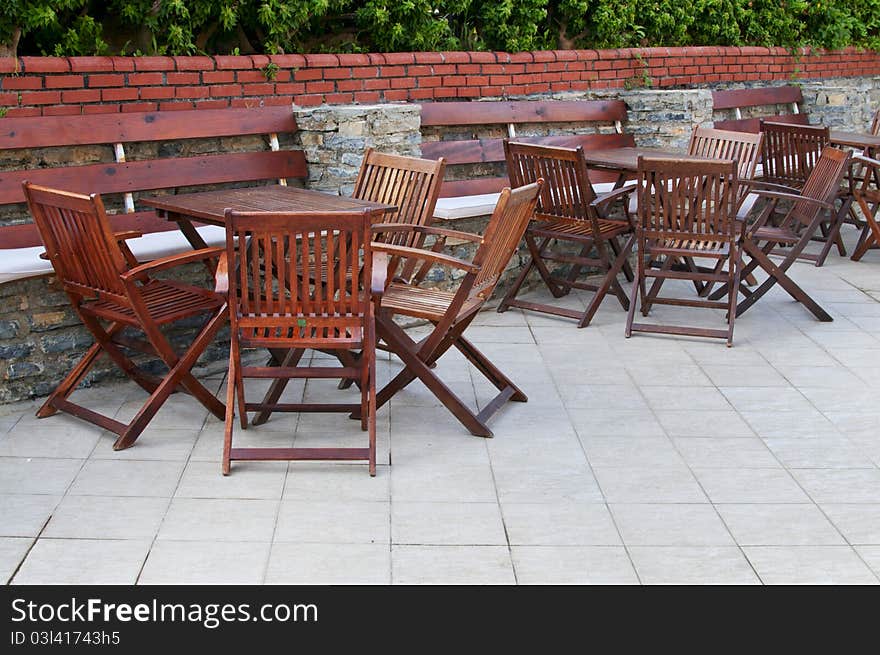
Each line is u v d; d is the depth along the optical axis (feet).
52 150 17.33
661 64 27.32
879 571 11.03
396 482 12.89
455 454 13.79
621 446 14.21
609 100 25.80
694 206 18.78
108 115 17.62
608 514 12.17
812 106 31.99
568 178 19.38
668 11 28.55
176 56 19.02
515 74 23.94
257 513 12.00
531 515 12.10
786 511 12.38
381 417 15.07
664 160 18.31
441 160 16.55
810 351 18.63
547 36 26.55
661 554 11.27
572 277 21.70
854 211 30.81
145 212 17.95
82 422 14.65
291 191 16.90
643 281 20.16
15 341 15.05
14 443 13.87
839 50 33.45
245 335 13.12
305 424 14.78
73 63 17.35
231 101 19.45
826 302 21.93
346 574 10.69
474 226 20.49
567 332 19.56
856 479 13.30
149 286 15.15
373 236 16.97
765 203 27.27
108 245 12.96
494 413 15.30
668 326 19.21
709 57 28.73
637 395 16.24
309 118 19.52
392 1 22.40
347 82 21.08
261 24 21.56
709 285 22.91
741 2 30.32
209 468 13.19
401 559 11.02
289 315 12.85
